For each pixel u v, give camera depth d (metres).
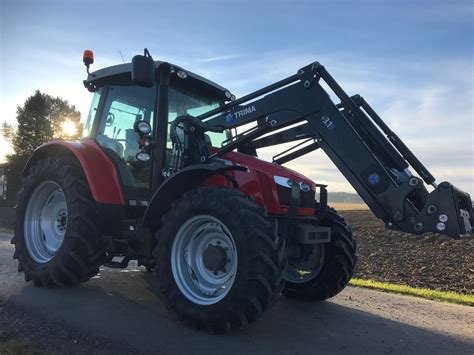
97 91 5.28
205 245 3.71
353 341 3.51
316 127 3.99
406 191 3.58
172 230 3.65
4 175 46.81
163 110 4.31
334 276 4.62
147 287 4.86
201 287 3.61
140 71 3.96
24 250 4.93
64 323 3.57
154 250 3.75
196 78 4.73
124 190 4.60
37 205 5.09
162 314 3.88
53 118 51.97
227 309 3.29
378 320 4.16
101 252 4.59
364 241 16.36
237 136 4.41
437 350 3.41
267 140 4.92
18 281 4.99
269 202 3.93
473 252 13.27
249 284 3.23
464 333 3.89
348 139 3.85
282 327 3.77
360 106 4.36
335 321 4.05
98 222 4.55
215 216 3.45
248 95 4.31
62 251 4.49
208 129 4.22
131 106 4.86
